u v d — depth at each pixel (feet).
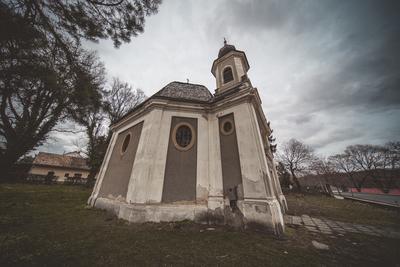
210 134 26.11
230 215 20.53
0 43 10.72
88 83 16.61
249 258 12.03
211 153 24.77
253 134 21.93
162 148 23.63
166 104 25.82
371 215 30.07
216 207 21.43
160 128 24.66
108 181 30.50
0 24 9.91
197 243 14.48
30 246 12.07
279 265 11.19
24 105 15.03
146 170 21.71
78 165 104.88
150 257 11.63
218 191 22.25
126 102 75.00
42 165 92.32
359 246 14.87
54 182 74.84
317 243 15.49
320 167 129.59
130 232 16.49
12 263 9.76
